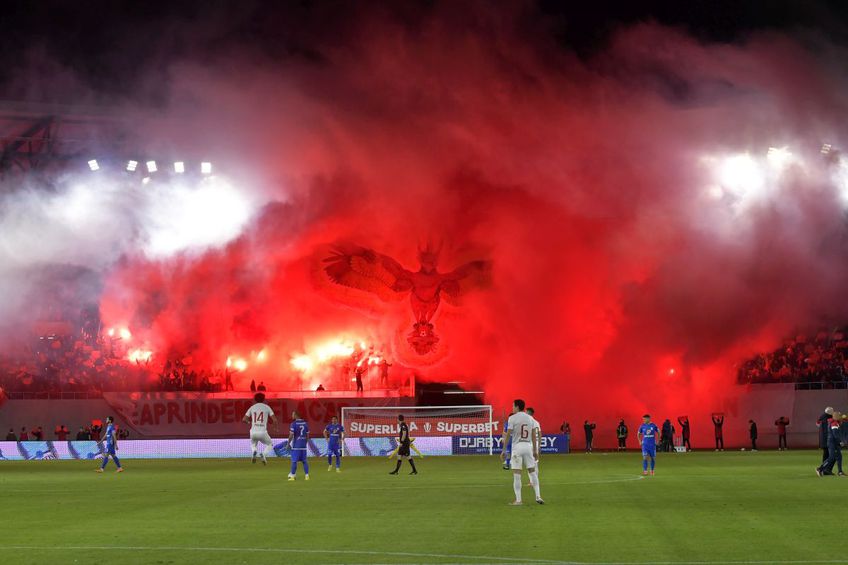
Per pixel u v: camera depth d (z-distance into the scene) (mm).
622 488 20156
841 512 14852
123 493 20641
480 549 11062
